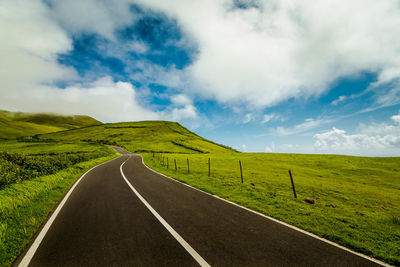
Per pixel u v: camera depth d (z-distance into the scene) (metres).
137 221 5.82
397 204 11.97
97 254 3.92
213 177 17.06
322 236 4.99
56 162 16.91
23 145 78.50
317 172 32.06
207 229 5.26
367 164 47.38
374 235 5.39
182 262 3.66
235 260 3.76
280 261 3.75
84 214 6.43
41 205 7.25
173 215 6.43
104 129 150.50
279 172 27.20
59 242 4.42
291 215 6.72
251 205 7.78
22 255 3.87
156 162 32.47
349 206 10.02
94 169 20.36
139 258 3.78
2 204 6.78
